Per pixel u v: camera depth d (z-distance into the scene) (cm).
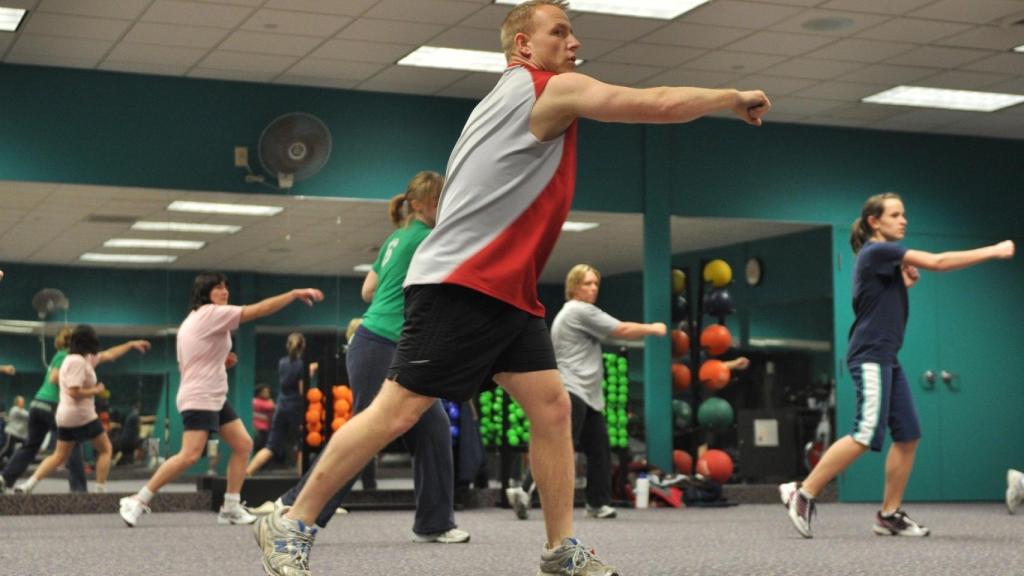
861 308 580
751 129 1097
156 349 931
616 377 1002
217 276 730
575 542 304
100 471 902
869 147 1132
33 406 895
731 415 1063
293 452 939
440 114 1009
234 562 450
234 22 809
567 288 766
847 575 391
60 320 909
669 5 795
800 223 1104
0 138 895
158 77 938
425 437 536
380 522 734
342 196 978
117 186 923
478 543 541
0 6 769
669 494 966
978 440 1137
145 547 530
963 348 1141
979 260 548
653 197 1063
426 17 802
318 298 699
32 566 435
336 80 957
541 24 291
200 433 709
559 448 302
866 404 571
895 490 602
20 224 907
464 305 277
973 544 536
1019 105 1052
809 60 916
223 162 950
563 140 283
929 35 855
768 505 1016
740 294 1081
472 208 279
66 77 914
